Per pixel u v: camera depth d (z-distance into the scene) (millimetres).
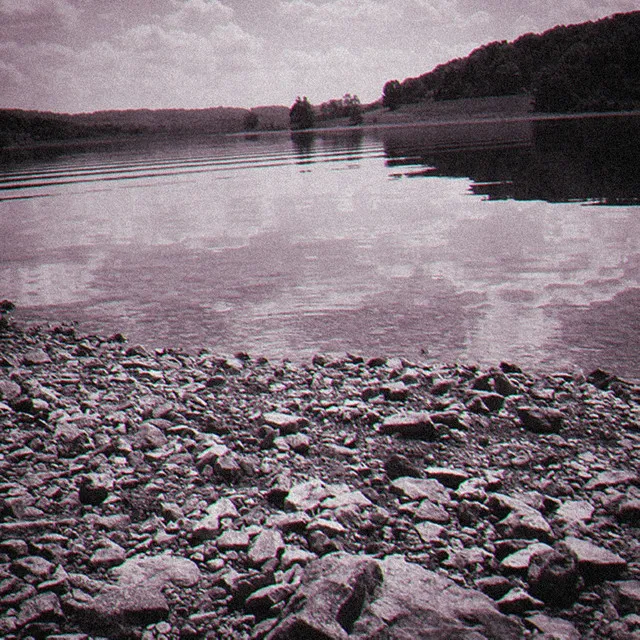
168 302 9859
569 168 24641
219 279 11016
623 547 3588
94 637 3000
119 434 5344
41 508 4191
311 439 5227
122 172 43188
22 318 9602
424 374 6445
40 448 5082
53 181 37656
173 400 6180
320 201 20672
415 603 2953
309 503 4059
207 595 3230
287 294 9766
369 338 7645
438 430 5262
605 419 5367
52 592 3268
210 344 7906
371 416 5535
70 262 13383
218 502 4148
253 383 6512
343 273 10750
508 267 10359
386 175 28047
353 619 2869
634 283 8984
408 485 4297
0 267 13273
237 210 19828
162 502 4227
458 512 3947
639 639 2830
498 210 16203
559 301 8406
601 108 134250
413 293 9289
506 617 2908
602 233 12461
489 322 7844
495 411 5637
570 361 6555
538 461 4707
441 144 50375
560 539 3660
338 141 77500
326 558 3203
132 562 3500
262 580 3270
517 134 55750
